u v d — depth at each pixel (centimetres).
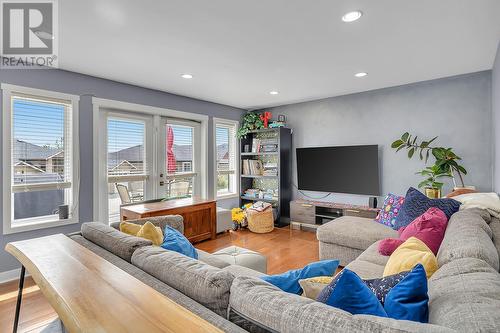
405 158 401
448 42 257
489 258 119
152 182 424
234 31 233
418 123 390
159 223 248
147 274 128
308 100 495
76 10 199
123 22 216
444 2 193
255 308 90
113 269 117
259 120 533
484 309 74
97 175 355
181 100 457
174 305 88
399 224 281
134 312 83
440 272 114
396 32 237
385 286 103
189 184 480
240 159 563
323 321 76
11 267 286
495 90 298
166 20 214
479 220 179
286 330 81
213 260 217
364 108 437
